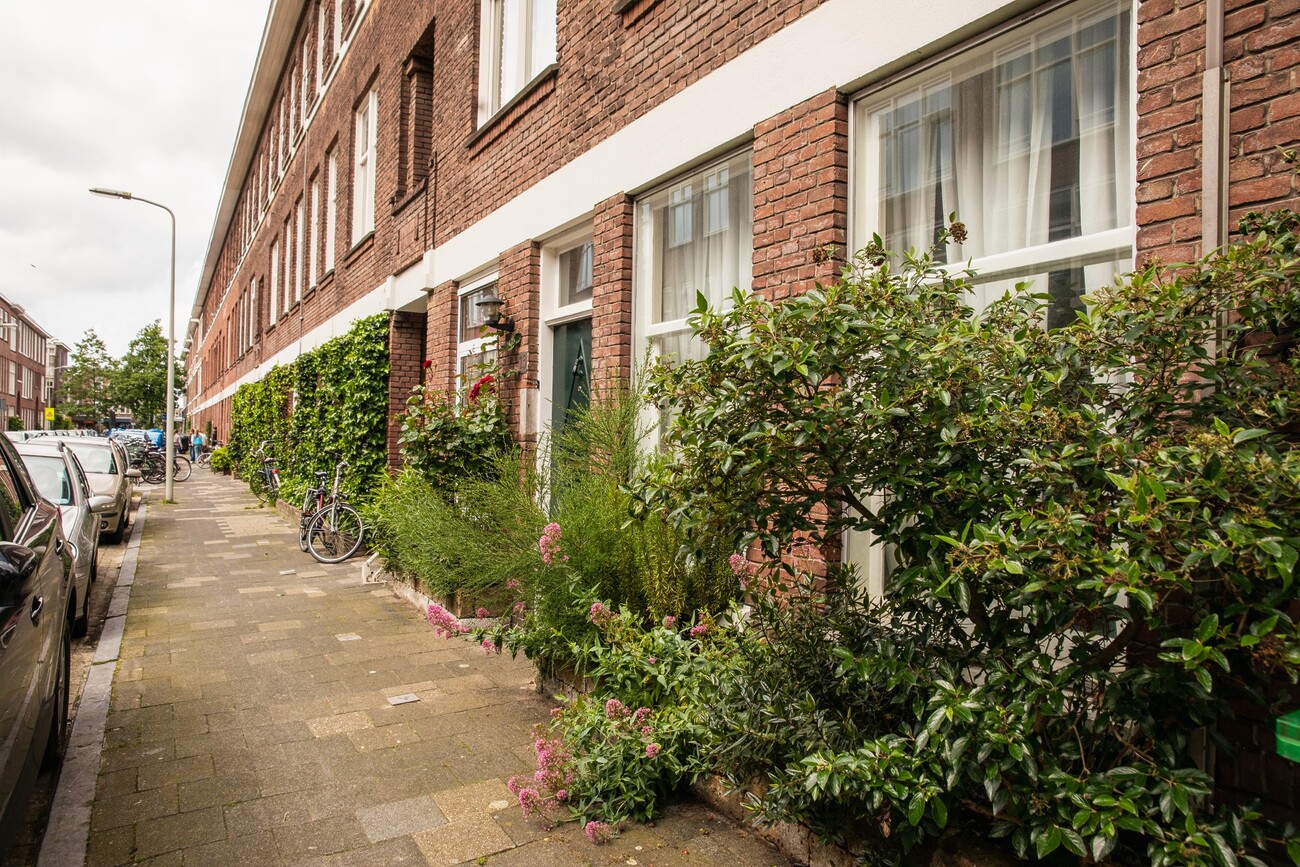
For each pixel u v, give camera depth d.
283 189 20.69
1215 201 2.66
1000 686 2.31
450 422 7.14
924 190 4.01
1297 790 2.38
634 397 5.16
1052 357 2.44
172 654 5.78
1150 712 2.24
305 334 16.83
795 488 2.86
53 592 3.74
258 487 18.72
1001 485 2.36
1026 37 3.59
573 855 3.07
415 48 10.54
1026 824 2.27
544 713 4.57
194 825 3.31
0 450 4.03
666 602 4.23
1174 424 2.39
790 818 2.78
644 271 5.93
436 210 9.55
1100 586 1.89
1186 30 2.78
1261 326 2.31
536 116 7.20
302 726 4.38
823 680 2.99
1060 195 3.47
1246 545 1.76
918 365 2.58
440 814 3.39
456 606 6.44
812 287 4.27
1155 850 2.00
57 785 3.67
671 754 3.41
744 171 5.07
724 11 4.97
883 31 3.97
